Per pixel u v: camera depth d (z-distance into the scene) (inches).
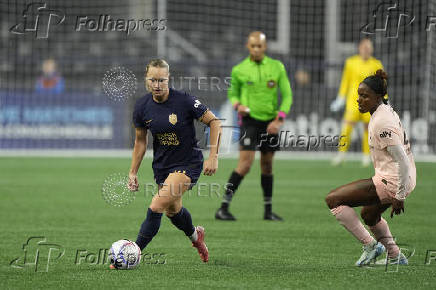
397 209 779.4
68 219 1229.1
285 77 1274.6
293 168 2172.7
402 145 764.6
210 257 893.2
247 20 3262.8
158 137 817.5
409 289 708.7
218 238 1048.2
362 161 2397.9
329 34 3080.7
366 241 826.2
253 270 807.1
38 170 2053.4
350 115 2180.1
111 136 2691.9
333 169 2133.4
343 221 823.7
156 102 810.2
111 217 1259.2
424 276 773.3
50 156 2497.5
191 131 819.4
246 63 1273.4
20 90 2807.6
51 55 3112.7
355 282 741.3
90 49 3127.5
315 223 1202.6
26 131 2689.5
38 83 2795.3
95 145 2694.4
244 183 1841.8
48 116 2694.4
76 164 2215.8
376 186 792.9
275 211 1348.4
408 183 765.9
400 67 2605.8
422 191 1624.0
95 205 1407.5
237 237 1058.1
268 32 3250.5
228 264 845.8
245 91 1269.7
